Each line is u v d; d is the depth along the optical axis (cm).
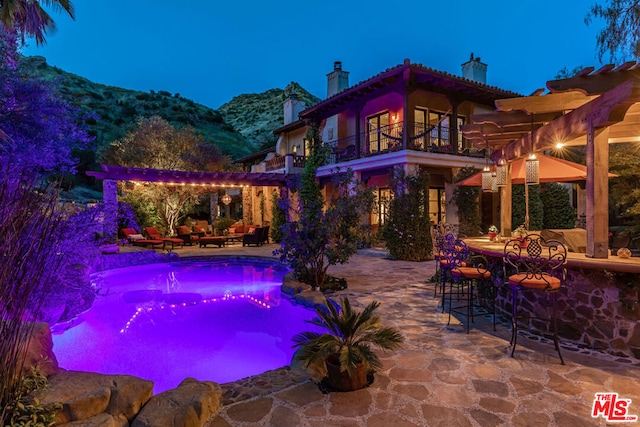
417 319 543
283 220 1714
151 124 2125
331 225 775
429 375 359
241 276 1046
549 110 501
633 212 978
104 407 276
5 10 862
